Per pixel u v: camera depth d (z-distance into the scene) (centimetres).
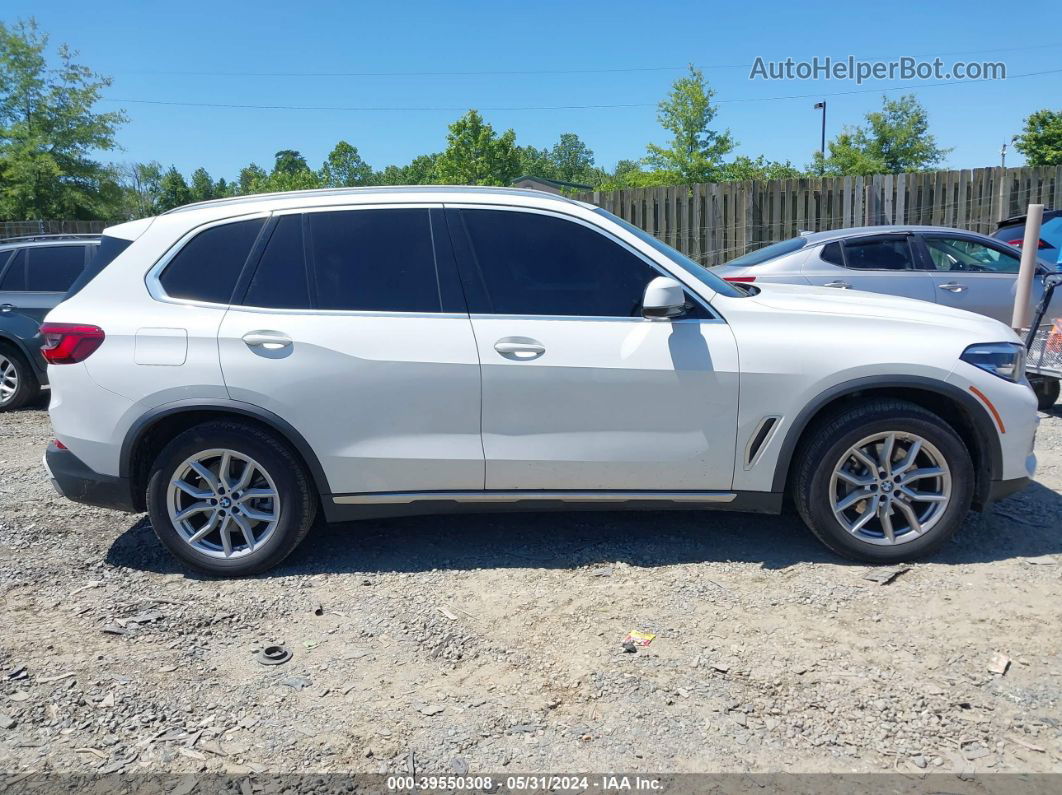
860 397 404
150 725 290
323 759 271
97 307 403
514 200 412
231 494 405
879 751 268
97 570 422
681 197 1400
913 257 804
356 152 9638
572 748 274
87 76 3030
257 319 396
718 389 392
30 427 771
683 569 407
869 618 354
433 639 347
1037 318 623
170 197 8081
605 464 398
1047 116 3378
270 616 370
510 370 391
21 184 2891
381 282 404
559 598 380
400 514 412
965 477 394
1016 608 358
